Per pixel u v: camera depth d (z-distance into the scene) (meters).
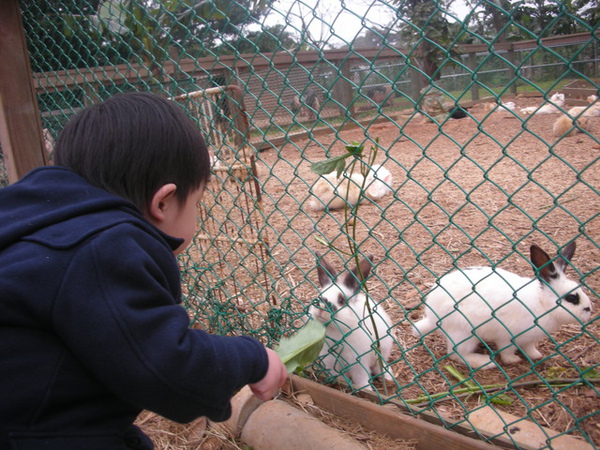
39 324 1.17
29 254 1.16
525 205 5.39
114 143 1.33
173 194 1.39
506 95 13.25
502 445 1.91
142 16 2.79
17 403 1.17
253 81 8.51
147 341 1.17
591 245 4.08
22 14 3.34
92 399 1.25
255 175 2.58
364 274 2.77
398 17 1.74
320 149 9.73
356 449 1.99
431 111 9.92
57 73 3.27
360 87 1.90
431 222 5.21
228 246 3.29
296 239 5.12
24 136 3.11
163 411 1.24
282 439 2.14
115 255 1.17
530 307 2.70
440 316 2.92
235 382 1.31
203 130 2.72
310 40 2.01
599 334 2.88
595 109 9.64
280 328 2.56
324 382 2.45
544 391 2.41
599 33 1.36
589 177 6.22
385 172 6.53
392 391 2.56
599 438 2.02
